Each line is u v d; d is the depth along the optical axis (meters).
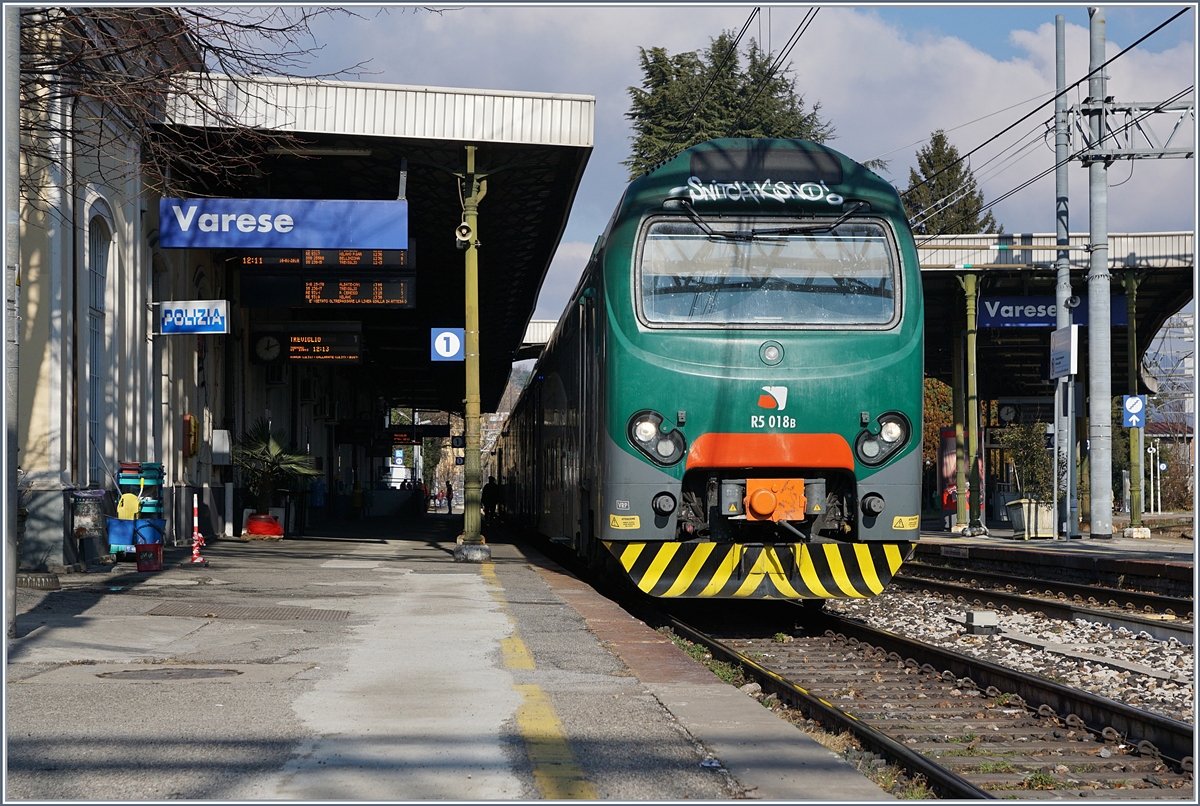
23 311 13.91
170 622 9.85
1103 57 24.36
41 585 12.07
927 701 7.73
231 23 12.06
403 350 40.47
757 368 10.09
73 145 14.02
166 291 19.47
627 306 10.24
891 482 10.12
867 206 10.47
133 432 17.17
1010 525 36.53
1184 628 10.66
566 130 17.77
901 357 10.22
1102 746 6.48
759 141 10.59
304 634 9.30
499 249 26.94
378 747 5.38
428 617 10.55
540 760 5.16
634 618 10.59
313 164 20.09
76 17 11.78
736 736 5.65
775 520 9.90
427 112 17.48
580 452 13.01
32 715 6.02
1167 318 31.66
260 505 24.20
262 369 27.16
